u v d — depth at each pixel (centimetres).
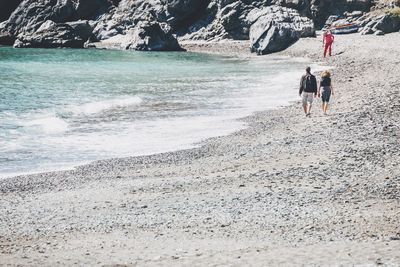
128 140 2567
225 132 2706
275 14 8488
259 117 3075
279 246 1139
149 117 3127
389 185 1648
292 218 1370
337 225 1289
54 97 3800
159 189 1750
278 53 7925
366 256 1018
